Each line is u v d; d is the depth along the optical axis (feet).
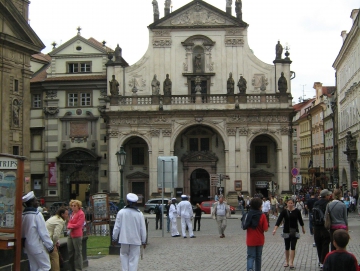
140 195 238.07
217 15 238.68
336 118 288.10
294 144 441.68
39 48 172.04
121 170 124.26
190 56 238.89
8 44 159.22
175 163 123.75
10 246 49.83
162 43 239.30
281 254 83.46
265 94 228.22
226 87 237.66
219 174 219.41
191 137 239.91
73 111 244.42
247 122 227.61
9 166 50.44
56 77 246.27
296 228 69.05
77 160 242.78
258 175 237.86
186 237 118.32
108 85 237.66
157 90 230.27
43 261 51.88
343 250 37.06
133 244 56.59
